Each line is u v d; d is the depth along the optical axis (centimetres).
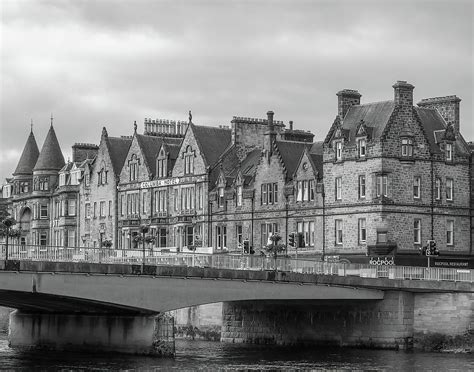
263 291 9869
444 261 12800
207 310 12069
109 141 17300
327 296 10194
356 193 13000
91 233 17475
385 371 8706
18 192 19738
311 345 11044
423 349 10425
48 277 8762
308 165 13650
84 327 10106
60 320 10325
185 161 15450
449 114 13588
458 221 13288
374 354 10062
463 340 10244
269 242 12619
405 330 10481
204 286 9556
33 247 8862
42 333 10494
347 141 13212
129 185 16525
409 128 12988
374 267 10512
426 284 10431
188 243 15288
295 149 14388
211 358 9656
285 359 9612
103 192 17188
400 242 12800
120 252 9394
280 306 11288
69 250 9050
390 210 12750
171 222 15575
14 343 10694
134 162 16475
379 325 10556
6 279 8575
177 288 9419
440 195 13175
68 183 18400
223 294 9669
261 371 8656
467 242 13350
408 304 10525
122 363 9050
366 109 13375
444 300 10381
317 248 13412
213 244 14912
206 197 15025
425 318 10488
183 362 9231
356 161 13012
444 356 9844
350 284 10269
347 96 13562
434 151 13175
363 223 12900
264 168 14250
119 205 16775
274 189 14100
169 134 16988
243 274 9738
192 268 9456
